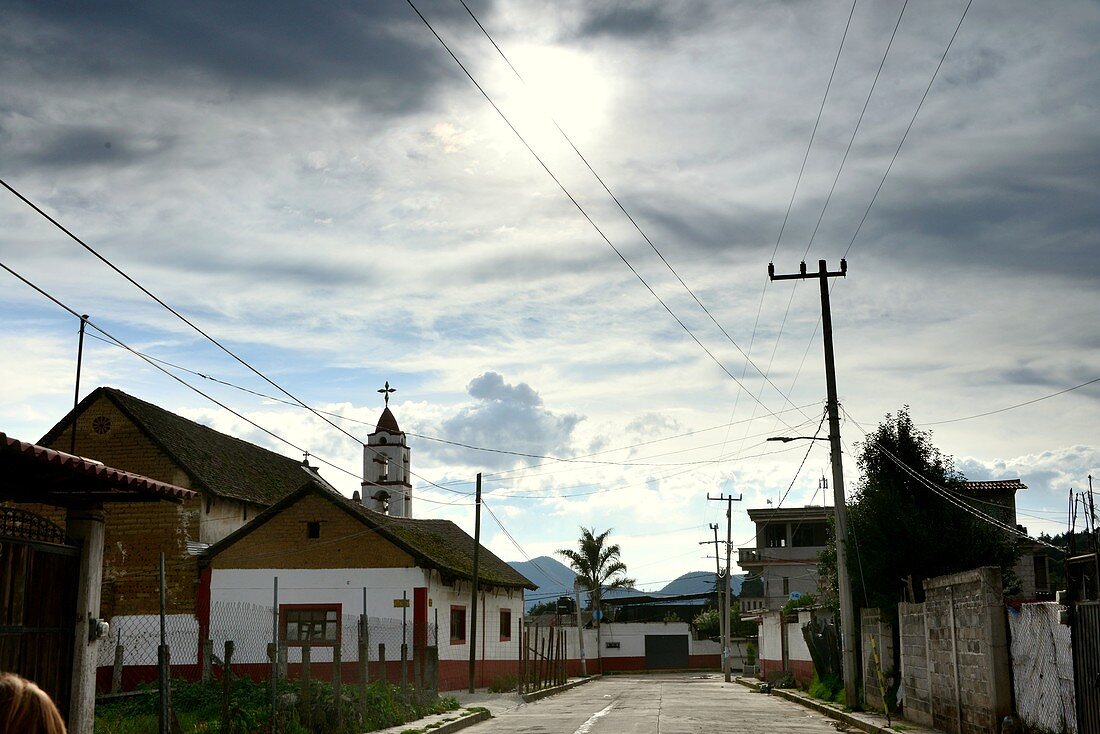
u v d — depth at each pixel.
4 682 3.13
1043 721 15.14
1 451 8.64
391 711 21.50
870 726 21.52
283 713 17.59
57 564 10.67
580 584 80.44
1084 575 13.95
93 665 11.10
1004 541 25.36
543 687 40.25
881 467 25.78
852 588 27.62
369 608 32.91
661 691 42.00
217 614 32.00
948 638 19.33
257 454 43.47
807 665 37.38
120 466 34.66
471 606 39.19
